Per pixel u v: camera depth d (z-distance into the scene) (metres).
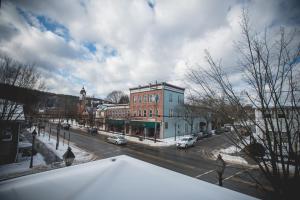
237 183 8.48
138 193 1.53
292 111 2.45
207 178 9.46
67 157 5.74
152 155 15.44
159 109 26.38
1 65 8.99
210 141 25.00
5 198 1.34
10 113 9.68
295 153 2.40
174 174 1.96
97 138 26.36
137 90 29.98
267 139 2.57
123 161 2.40
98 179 1.81
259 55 2.59
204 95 3.12
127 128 31.38
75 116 39.69
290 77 2.46
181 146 19.22
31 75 10.70
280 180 2.49
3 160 11.71
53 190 1.53
